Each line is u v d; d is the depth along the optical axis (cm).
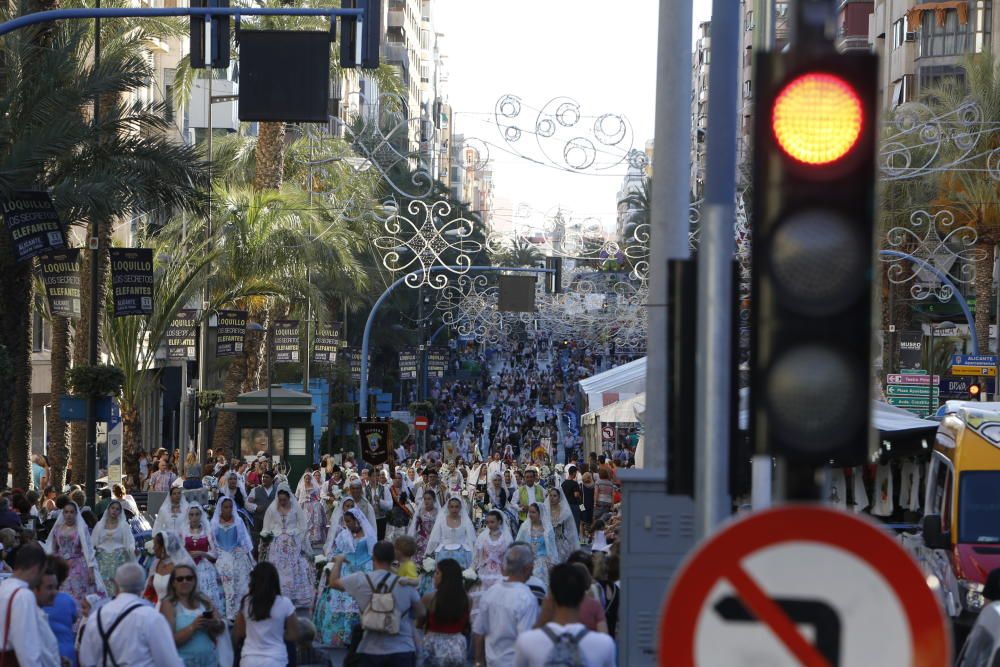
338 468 5934
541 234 7369
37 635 1695
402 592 2205
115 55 4981
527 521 3441
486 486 6681
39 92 4212
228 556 3541
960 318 11881
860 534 661
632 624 1859
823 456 744
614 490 5506
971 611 2906
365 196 9150
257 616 2006
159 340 7050
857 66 755
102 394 4897
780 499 759
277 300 8900
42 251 3959
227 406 7856
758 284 754
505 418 16350
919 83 12288
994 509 3008
